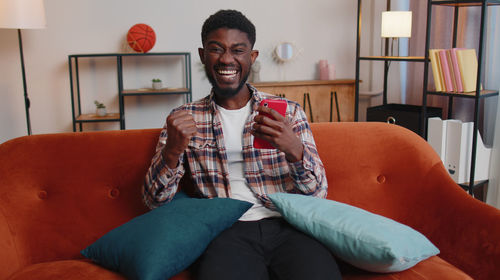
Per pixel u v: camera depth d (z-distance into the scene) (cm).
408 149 162
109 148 158
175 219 129
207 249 130
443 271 128
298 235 133
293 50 404
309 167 136
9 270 137
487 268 130
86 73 374
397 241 121
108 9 368
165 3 376
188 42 386
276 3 397
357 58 315
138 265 117
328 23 409
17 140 156
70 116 375
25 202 149
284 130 130
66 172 154
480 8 272
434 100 312
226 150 148
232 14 144
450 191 148
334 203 139
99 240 133
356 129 168
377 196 161
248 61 147
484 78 268
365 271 133
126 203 155
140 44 353
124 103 384
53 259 148
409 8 334
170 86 389
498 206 241
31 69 362
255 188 146
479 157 241
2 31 353
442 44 302
